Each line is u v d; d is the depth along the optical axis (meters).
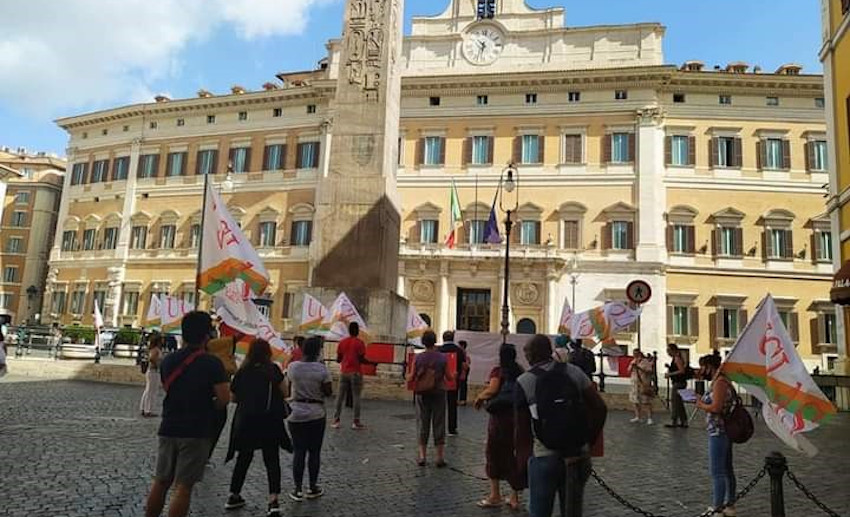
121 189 46.31
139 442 9.07
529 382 4.61
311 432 6.36
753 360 6.13
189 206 43.91
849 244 18.22
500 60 38.34
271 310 40.06
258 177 42.34
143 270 44.44
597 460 9.09
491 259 35.41
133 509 5.73
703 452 10.04
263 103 42.91
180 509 4.59
